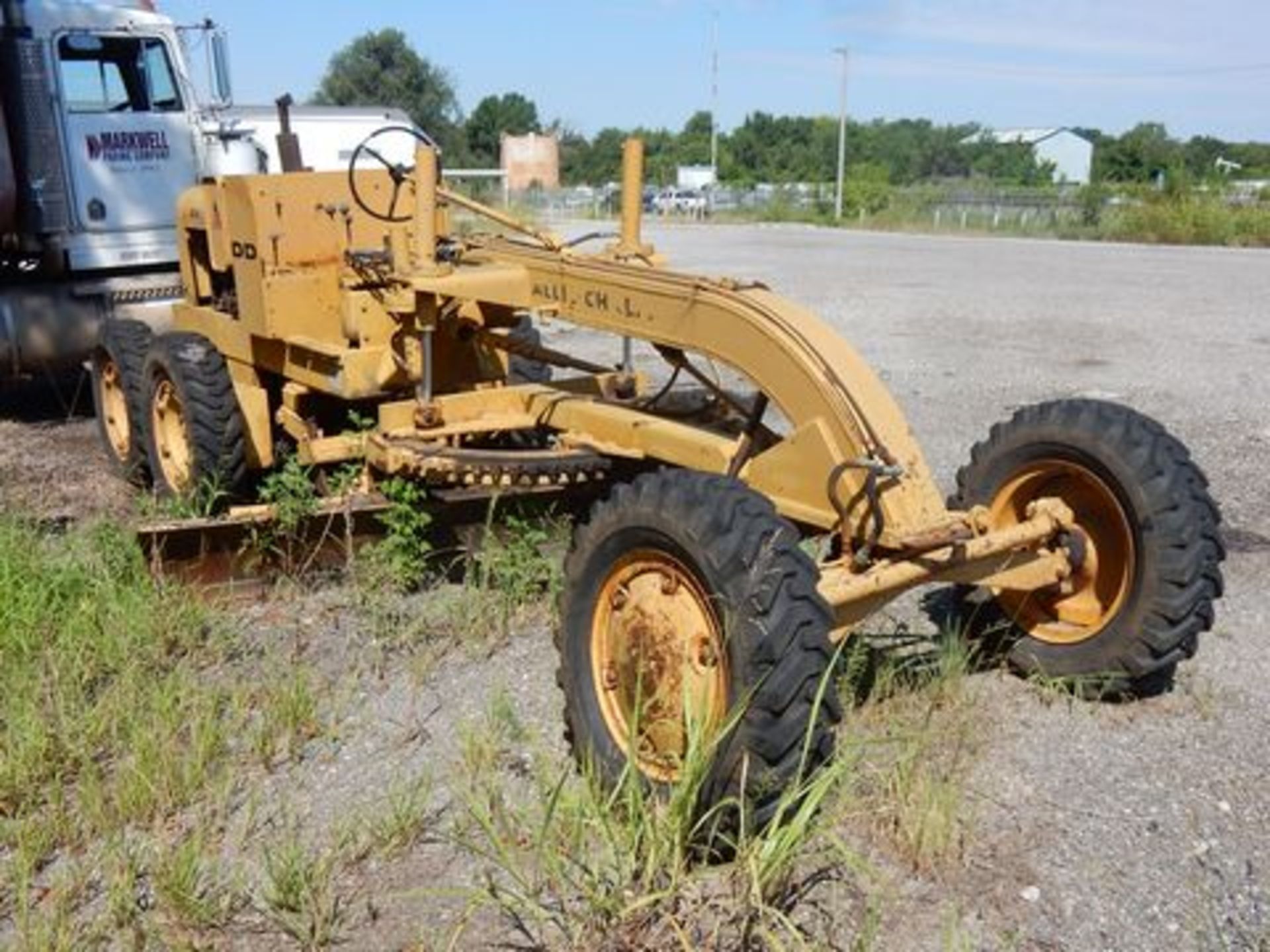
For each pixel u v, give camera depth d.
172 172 10.12
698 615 3.64
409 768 4.15
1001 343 12.49
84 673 4.69
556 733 4.36
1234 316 14.50
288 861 3.53
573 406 5.32
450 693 4.68
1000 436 4.84
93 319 9.79
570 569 3.99
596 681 3.94
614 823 3.44
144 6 10.12
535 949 3.27
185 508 6.12
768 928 3.20
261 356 6.52
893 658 4.79
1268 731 4.44
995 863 3.63
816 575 3.52
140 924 3.40
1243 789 4.05
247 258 6.30
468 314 6.02
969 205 39.38
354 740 4.35
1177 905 3.46
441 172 6.11
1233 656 5.08
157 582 5.26
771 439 4.55
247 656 4.96
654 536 3.67
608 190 49.81
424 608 5.37
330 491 5.87
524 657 4.96
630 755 3.38
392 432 5.52
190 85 10.18
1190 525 4.39
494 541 5.55
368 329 5.96
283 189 6.20
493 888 3.29
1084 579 4.70
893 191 45.34
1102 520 4.65
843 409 4.01
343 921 3.41
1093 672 4.61
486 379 6.21
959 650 4.73
